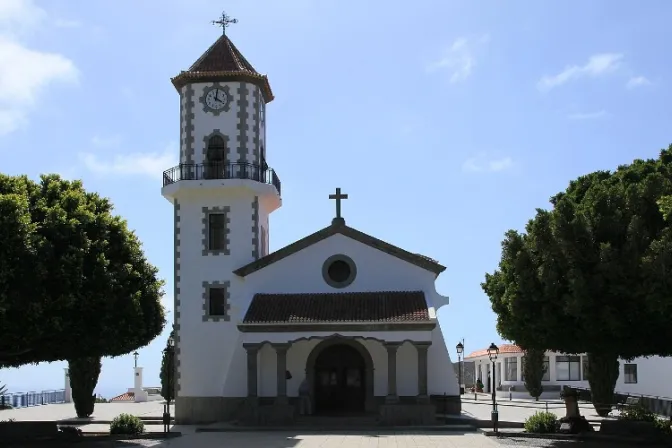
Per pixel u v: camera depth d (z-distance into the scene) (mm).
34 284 26109
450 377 36656
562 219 24812
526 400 55250
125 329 29500
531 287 26078
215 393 38250
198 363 38562
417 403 33875
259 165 40156
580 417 30219
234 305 38656
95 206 30953
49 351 29219
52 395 56562
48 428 29578
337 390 37312
